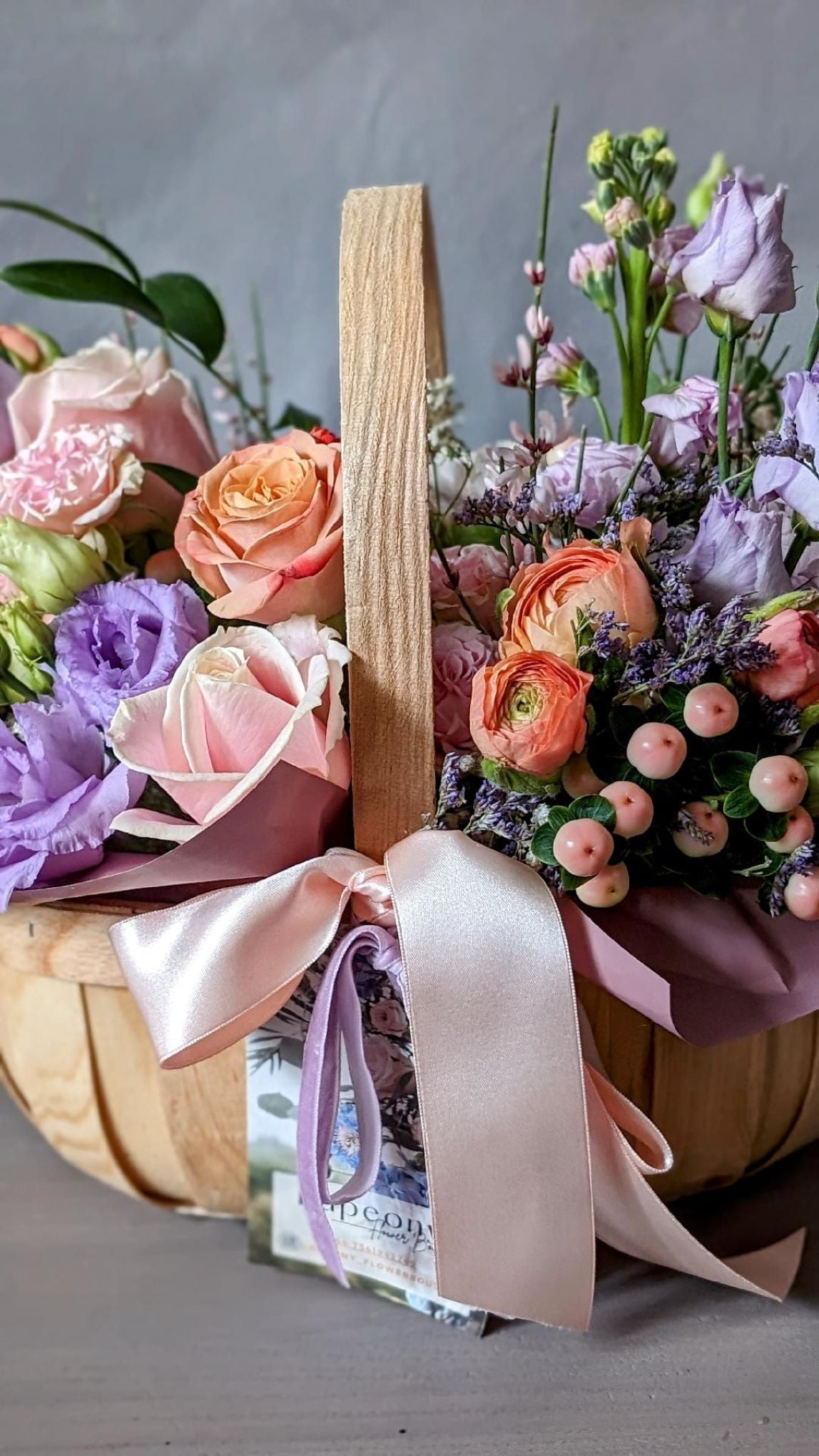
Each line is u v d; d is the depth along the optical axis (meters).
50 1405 0.31
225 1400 0.31
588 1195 0.27
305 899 0.28
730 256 0.29
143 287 0.46
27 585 0.34
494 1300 0.28
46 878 0.30
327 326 0.63
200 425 0.43
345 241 0.27
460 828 0.28
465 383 0.63
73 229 0.42
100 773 0.31
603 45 0.57
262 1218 0.34
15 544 0.33
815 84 0.57
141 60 0.59
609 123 0.58
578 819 0.26
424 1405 0.30
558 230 0.60
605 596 0.27
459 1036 0.26
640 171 0.38
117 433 0.37
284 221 0.62
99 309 0.63
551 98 0.58
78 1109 0.35
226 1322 0.33
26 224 0.62
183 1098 0.33
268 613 0.31
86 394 0.41
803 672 0.27
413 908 0.26
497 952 0.26
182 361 0.64
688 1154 0.33
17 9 0.58
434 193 0.60
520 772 0.26
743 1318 0.33
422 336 0.27
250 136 0.60
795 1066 0.33
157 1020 0.27
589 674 0.26
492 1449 0.29
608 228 0.35
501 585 0.33
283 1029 0.31
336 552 0.31
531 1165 0.27
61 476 0.36
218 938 0.27
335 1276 0.33
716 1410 0.30
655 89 0.58
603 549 0.28
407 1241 0.31
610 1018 0.30
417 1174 0.31
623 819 0.25
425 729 0.28
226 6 0.58
